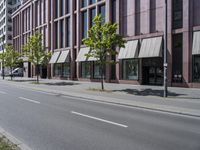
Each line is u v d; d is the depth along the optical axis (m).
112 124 10.38
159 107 14.79
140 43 31.27
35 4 59.44
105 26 25.06
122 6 33.94
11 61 51.75
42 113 12.84
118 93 22.55
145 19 30.69
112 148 7.19
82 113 12.92
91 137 8.34
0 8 120.75
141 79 31.28
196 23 25.78
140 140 8.05
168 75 27.92
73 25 43.53
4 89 28.22
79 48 41.91
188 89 24.95
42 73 56.31
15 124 10.28
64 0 46.41
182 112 13.27
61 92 23.62
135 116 12.33
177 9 27.31
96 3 38.03
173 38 27.69
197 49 25.20
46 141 7.88
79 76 42.16
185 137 8.50
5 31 108.75
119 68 34.06
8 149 6.36
